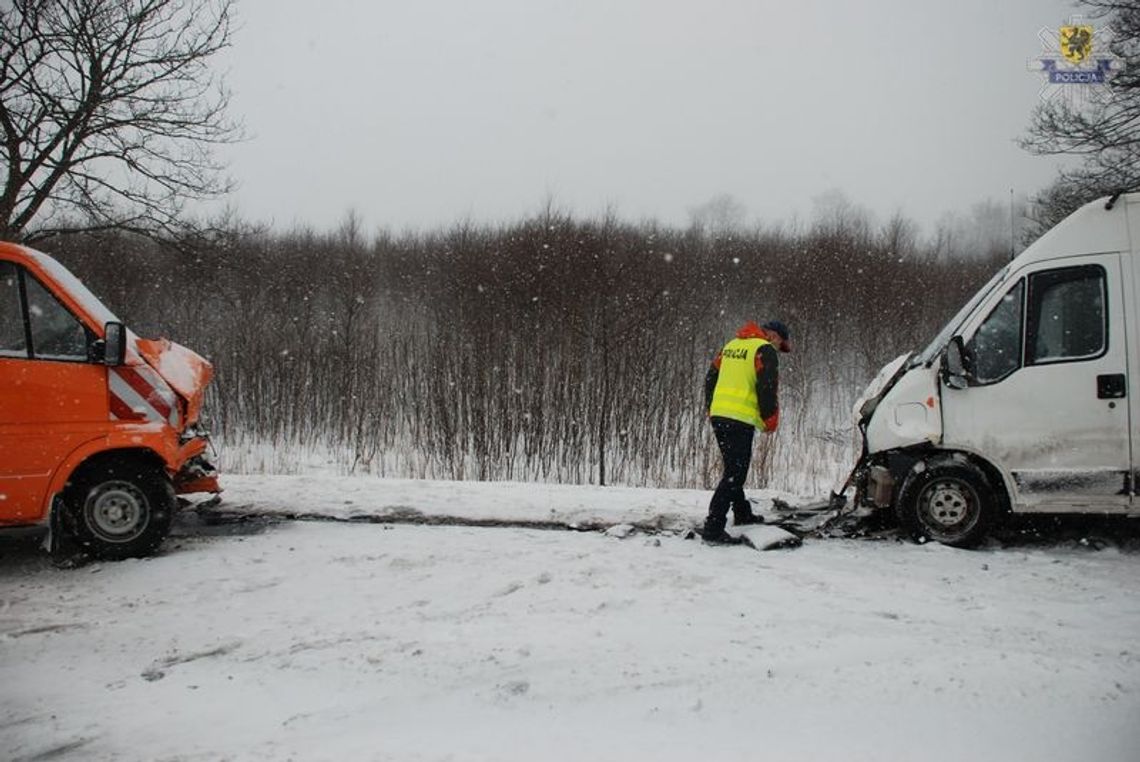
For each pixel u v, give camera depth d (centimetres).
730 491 625
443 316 1891
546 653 415
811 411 1700
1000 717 344
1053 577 536
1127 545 610
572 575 543
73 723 362
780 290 2152
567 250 2044
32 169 1118
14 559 599
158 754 332
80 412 577
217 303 1853
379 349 1662
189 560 591
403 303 2220
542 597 502
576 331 1502
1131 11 1135
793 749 320
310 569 567
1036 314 599
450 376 1388
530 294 1891
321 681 395
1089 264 592
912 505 623
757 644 423
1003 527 659
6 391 560
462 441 1295
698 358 1730
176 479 659
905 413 624
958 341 601
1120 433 580
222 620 478
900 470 636
